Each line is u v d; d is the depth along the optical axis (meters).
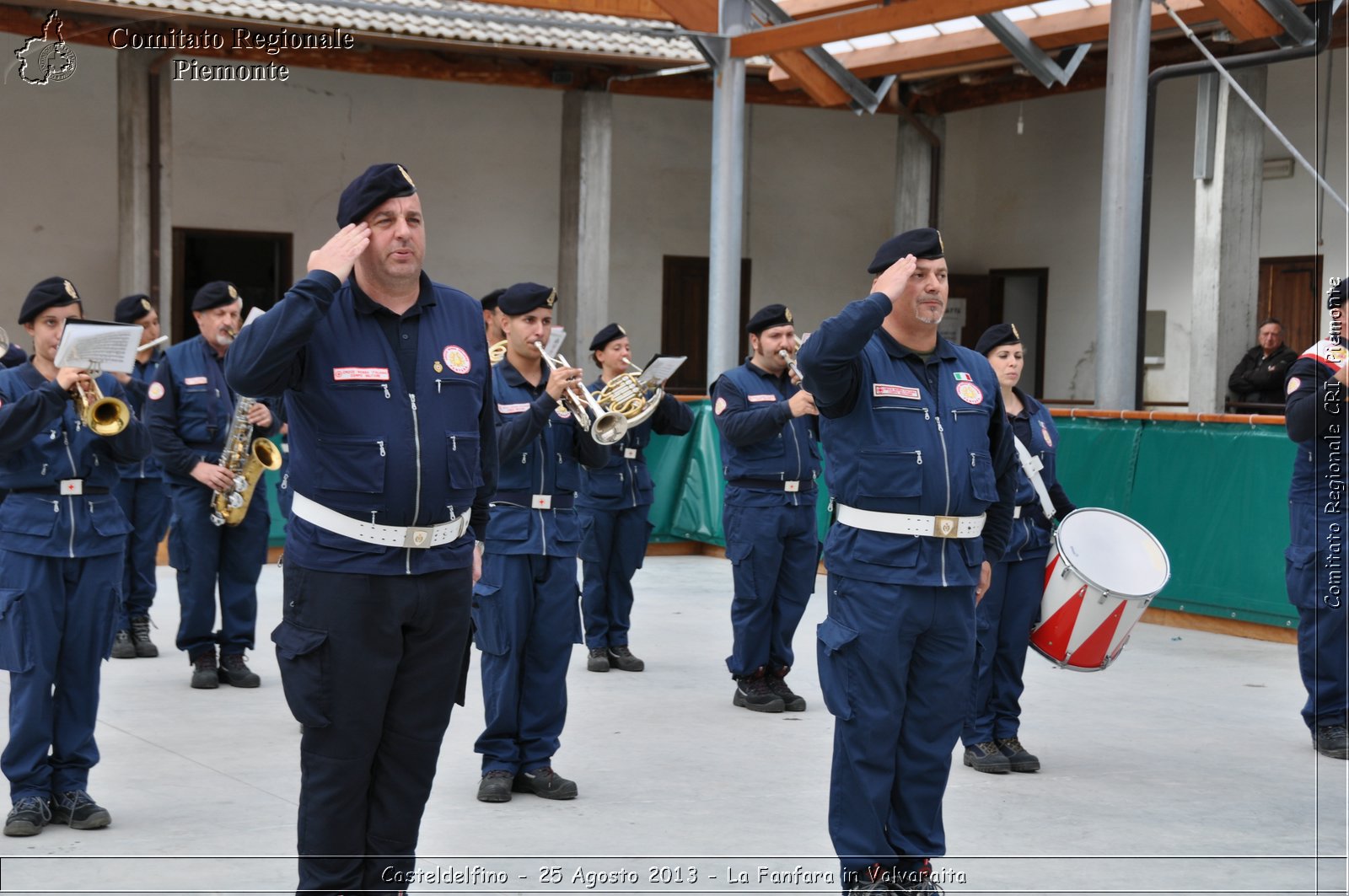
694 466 13.43
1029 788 5.78
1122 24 10.03
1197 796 5.67
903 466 4.24
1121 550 5.98
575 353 17.78
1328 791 5.75
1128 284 10.12
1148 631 9.52
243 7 14.51
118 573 5.26
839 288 21.92
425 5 15.38
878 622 4.23
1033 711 7.24
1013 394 6.29
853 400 4.30
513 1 15.04
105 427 5.08
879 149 22.02
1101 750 6.43
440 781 5.79
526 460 5.55
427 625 3.78
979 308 22.12
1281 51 12.45
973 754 6.09
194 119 18.00
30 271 17.20
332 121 18.78
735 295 13.25
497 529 5.51
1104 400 10.24
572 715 7.09
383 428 3.67
